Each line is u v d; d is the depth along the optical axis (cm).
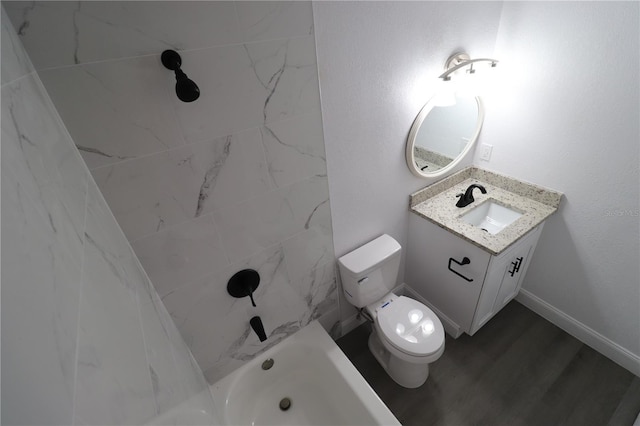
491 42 158
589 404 156
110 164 86
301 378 171
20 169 42
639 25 115
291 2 93
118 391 48
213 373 148
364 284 162
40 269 37
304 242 144
